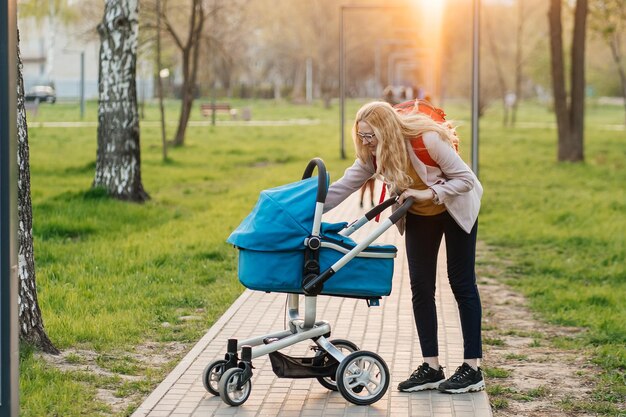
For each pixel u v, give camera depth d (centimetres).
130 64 1586
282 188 558
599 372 673
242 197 1756
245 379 552
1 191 400
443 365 647
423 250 580
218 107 5419
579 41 2781
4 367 406
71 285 902
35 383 577
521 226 1484
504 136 4222
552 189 2084
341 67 2756
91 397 570
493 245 1335
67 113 5028
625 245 1302
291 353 680
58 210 1394
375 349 691
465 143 3747
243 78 9981
